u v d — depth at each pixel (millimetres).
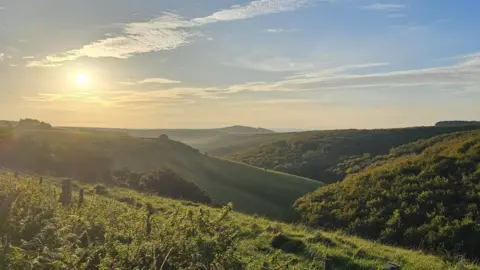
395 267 8273
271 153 103312
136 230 7426
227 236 6641
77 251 6820
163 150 74500
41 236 7828
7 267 6445
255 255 10219
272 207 48594
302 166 80000
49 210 10398
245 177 64812
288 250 11781
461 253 15906
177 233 6645
